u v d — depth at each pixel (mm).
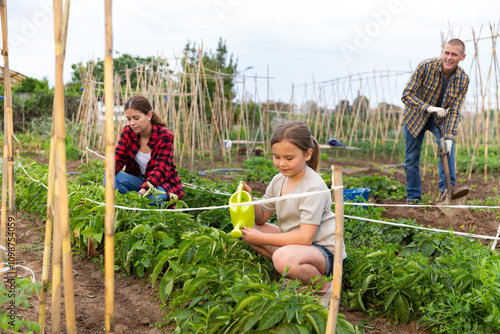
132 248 2752
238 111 18609
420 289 2396
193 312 2172
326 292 2508
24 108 19812
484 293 2189
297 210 2604
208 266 2309
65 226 1645
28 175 4738
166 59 9953
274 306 1957
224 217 3549
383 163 12570
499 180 8188
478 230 4117
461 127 11938
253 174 7867
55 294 1741
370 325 2410
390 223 3434
